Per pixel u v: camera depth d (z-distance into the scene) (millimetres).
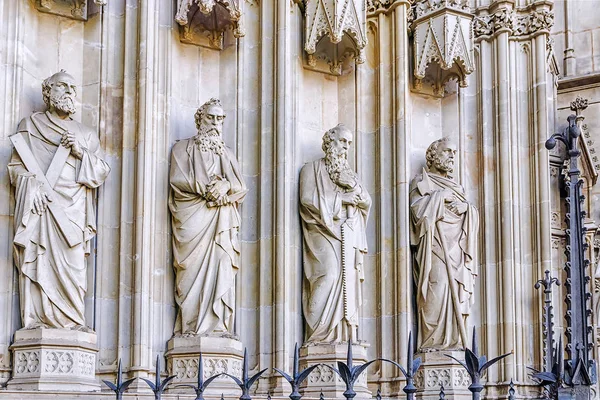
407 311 14672
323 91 15617
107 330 13094
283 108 14398
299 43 15289
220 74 14867
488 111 16328
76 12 14062
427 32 15688
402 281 14742
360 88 15617
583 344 8445
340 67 15758
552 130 17703
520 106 16328
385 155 15328
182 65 14633
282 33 14633
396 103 15367
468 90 16438
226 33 14953
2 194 12703
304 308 14281
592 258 18812
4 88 13008
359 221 14539
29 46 13609
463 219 15344
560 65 20500
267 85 14633
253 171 14477
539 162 16031
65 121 13164
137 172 13398
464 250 15203
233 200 13727
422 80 16281
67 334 12406
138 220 13234
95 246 13266
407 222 14961
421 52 15695
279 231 14023
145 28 13820
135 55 13852
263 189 14273
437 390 14531
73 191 12836
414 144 16078
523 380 15297
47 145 12961
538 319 15586
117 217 13398
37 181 12641
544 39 16375
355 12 15016
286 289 13859
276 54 14625
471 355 7691
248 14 14938
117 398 9031
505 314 15477
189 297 13375
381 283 14867
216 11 14766
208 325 13344
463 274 15078
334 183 14531
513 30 16453
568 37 20531
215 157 13812
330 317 14031
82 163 12938
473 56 15953
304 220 14461
